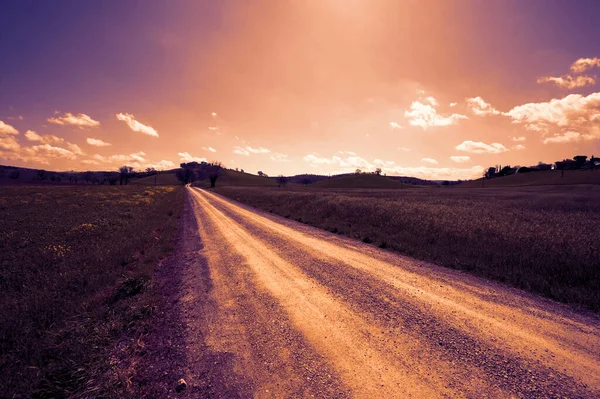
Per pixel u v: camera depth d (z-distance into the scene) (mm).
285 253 9742
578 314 4953
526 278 6613
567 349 3842
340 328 4547
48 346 3889
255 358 3785
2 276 6605
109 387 3203
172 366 3660
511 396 2971
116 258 8398
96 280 6555
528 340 4078
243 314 5168
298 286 6539
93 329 4488
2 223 14359
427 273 7379
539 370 3387
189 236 13555
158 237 12883
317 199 28219
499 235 10352
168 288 6684
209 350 4012
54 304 5121
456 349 3875
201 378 3406
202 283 6969
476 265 7734
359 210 18734
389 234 12516
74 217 16656
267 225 16500
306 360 3709
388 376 3348
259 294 6125
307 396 3055
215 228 15695
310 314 5090
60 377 3379
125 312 5191
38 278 6520
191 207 28875
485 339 4121
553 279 6539
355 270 7676
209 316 5121
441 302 5500
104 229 12742
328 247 10586
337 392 3102
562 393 2998
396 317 4891
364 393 3076
